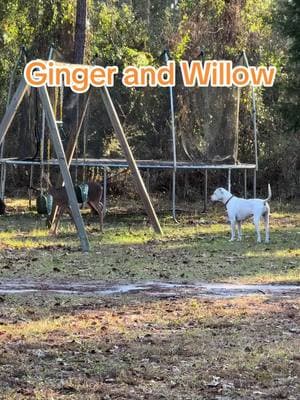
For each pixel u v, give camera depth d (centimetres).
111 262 1343
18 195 2755
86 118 2089
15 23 2541
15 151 2470
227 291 1063
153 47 2884
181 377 649
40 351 725
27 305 948
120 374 654
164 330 817
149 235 1772
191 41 2827
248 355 715
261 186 2850
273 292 1056
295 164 2823
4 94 2631
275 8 2814
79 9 2353
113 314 897
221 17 2812
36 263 1324
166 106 2675
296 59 2391
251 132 2772
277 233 1828
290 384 636
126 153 1733
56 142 1524
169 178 2836
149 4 3281
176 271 1245
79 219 1515
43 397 594
